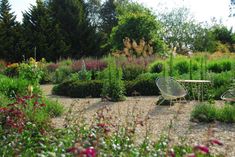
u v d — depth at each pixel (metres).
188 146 5.73
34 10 37.38
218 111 9.48
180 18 46.53
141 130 7.92
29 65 14.18
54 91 17.55
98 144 4.31
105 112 10.85
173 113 10.80
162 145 5.38
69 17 38.75
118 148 4.98
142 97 15.56
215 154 5.86
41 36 36.59
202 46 45.06
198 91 13.83
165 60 20.64
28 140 5.54
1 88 12.13
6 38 36.47
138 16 30.23
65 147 5.01
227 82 15.20
